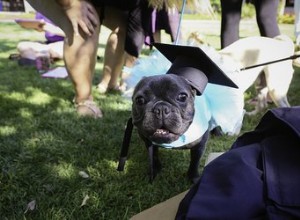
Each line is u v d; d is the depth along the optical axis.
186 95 1.41
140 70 1.86
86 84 2.91
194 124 1.62
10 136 2.53
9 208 1.75
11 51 6.12
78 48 2.69
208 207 0.90
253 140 1.12
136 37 3.01
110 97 3.47
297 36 2.69
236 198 0.89
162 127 1.37
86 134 2.58
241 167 0.94
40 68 4.57
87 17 2.59
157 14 3.39
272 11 2.85
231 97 1.78
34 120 2.83
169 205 1.24
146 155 2.26
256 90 3.30
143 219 1.21
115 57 3.48
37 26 5.57
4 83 3.93
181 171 2.09
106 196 1.83
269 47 2.49
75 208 1.73
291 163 0.92
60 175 2.04
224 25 2.96
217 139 2.50
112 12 3.18
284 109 1.06
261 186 0.90
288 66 2.54
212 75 1.53
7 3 19.55
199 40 3.11
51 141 2.46
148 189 1.90
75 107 3.06
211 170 0.99
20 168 2.09
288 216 0.85
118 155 2.27
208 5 2.56
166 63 1.84
